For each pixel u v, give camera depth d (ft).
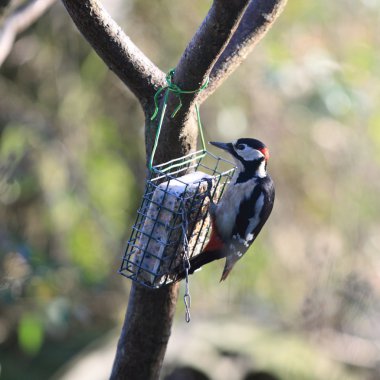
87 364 42.29
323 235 47.50
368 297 42.98
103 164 44.80
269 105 44.50
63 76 44.34
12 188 41.32
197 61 18.63
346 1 45.16
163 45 43.27
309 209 47.93
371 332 43.91
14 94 43.91
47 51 43.96
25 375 42.63
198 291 47.42
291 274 46.80
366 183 48.16
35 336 32.09
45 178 42.83
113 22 19.22
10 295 30.32
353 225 48.03
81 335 45.70
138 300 21.24
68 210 43.09
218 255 22.95
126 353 21.68
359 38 44.86
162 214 20.75
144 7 42.70
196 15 43.21
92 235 43.42
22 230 44.55
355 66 40.50
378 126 45.03
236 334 44.57
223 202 23.49
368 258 47.80
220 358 42.91
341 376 41.47
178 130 20.15
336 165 47.70
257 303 47.57
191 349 42.91
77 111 44.50
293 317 45.62
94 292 43.80
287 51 40.27
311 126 46.16
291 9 42.60
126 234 47.14
